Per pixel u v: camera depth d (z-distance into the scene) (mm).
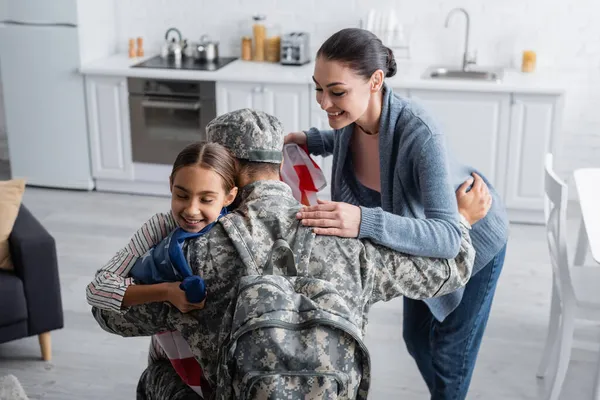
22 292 3449
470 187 2492
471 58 5426
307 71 5359
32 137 5738
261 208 1768
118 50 6012
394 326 3977
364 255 1780
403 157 2193
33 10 5445
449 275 1892
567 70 5445
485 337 3846
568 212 5438
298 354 1576
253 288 1621
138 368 3615
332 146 2760
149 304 1765
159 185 5715
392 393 3410
